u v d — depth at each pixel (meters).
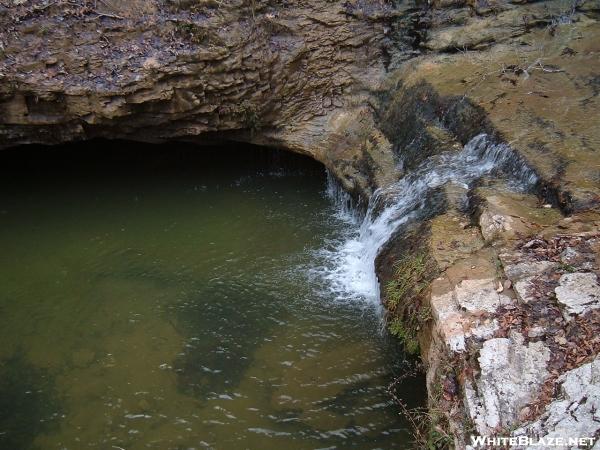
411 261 6.49
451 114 8.48
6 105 8.98
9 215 9.79
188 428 5.87
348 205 9.55
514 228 6.14
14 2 8.81
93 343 7.08
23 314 7.62
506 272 5.57
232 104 9.82
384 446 5.55
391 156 9.00
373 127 9.79
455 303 5.45
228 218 9.63
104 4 9.13
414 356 6.32
